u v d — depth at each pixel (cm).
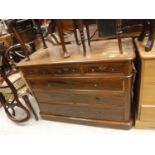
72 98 166
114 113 162
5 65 204
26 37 211
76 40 166
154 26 119
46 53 166
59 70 148
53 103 181
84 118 180
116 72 133
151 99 144
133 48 137
